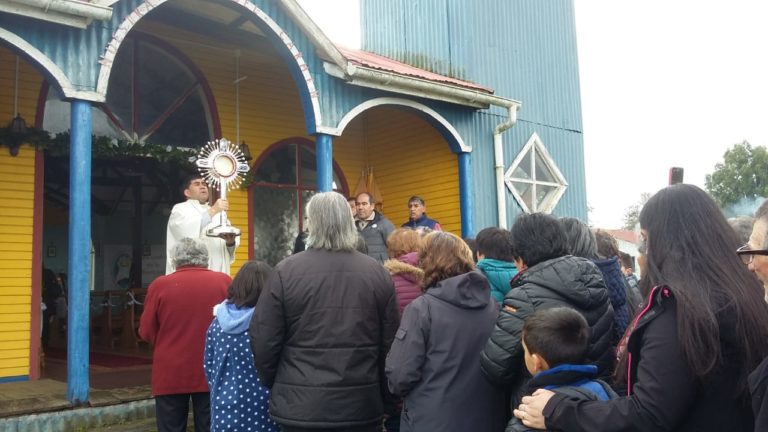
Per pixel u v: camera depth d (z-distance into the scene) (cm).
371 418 326
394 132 1016
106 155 806
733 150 4069
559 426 220
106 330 1061
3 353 686
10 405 507
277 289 323
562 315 242
